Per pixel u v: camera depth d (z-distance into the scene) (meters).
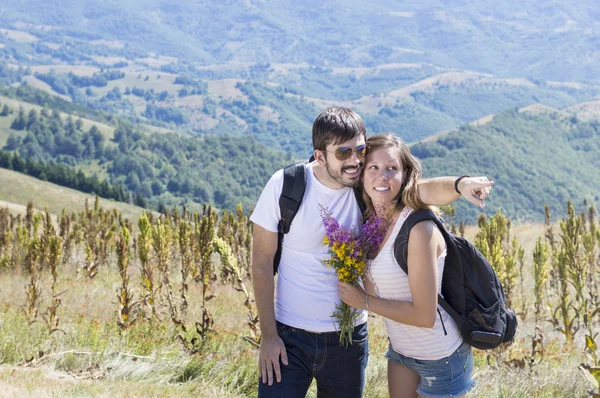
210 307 11.61
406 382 4.25
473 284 3.93
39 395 5.56
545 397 6.47
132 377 6.83
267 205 4.10
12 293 12.32
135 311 9.92
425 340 4.00
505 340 4.08
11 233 21.77
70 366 7.18
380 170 3.87
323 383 4.25
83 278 15.66
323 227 4.07
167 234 10.09
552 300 12.65
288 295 4.17
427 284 3.78
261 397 4.06
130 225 24.08
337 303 4.14
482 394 6.34
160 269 10.04
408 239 3.81
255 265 4.13
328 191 4.07
